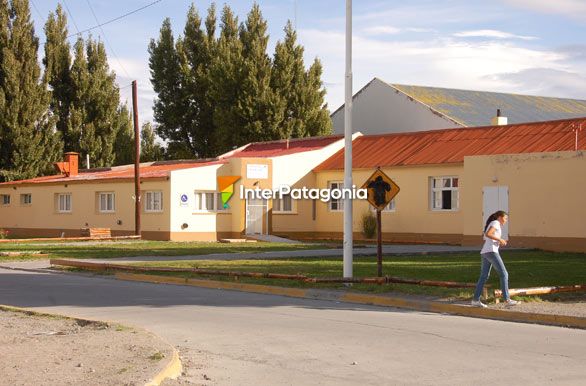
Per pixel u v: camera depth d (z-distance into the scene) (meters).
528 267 23.08
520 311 14.27
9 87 56.78
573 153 31.05
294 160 43.81
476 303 14.95
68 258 27.67
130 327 11.82
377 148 43.88
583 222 30.67
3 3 57.06
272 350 10.82
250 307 15.62
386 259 27.05
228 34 65.00
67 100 62.59
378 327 12.99
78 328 11.87
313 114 60.72
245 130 60.03
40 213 48.34
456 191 37.84
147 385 7.98
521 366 9.76
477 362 10.02
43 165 58.59
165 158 68.00
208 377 9.09
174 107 66.12
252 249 32.31
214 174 41.16
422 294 16.72
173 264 24.03
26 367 8.80
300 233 44.03
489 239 14.98
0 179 57.25
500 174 33.62
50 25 61.66
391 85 58.59
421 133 43.31
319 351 10.76
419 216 39.25
